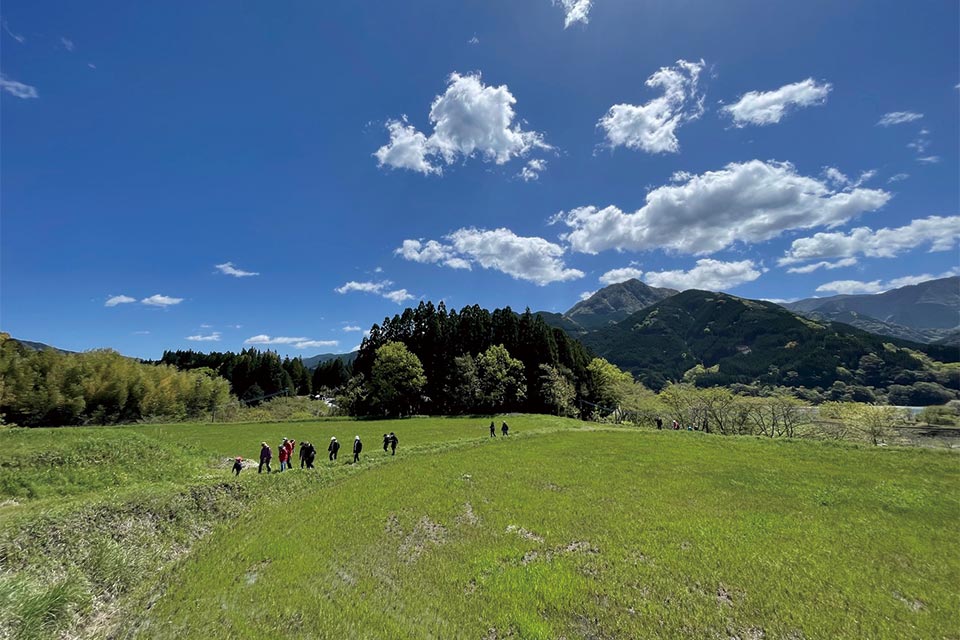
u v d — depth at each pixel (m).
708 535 17.48
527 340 95.31
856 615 11.95
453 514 20.91
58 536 15.11
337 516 21.02
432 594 13.52
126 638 11.26
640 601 12.80
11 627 10.57
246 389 124.56
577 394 93.81
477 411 84.12
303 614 12.23
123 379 67.44
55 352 64.19
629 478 26.86
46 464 24.70
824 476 25.95
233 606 12.74
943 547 16.11
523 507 21.62
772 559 15.23
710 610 12.33
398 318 101.88
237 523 20.61
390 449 39.22
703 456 32.66
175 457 31.14
